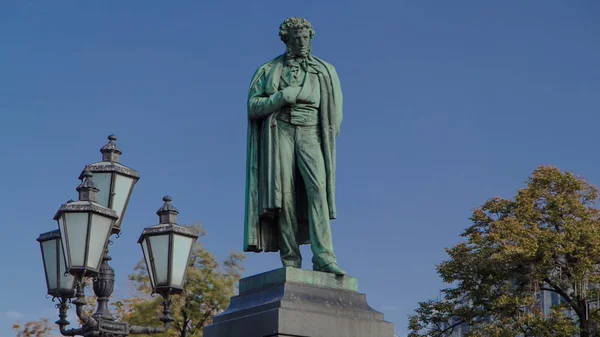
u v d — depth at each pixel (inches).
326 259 499.2
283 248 515.2
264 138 523.5
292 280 480.1
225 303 1291.8
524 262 1494.8
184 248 572.4
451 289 1541.6
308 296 476.1
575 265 1470.2
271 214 517.0
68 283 569.0
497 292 1499.8
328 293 484.1
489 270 1492.4
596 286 1528.1
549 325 1444.4
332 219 515.5
